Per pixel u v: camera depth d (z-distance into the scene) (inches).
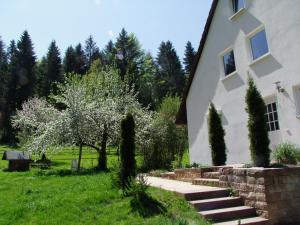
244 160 518.3
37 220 304.2
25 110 1566.2
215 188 363.6
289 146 379.6
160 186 405.1
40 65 2903.5
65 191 410.6
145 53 2578.7
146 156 863.1
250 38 521.7
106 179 474.3
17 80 2487.7
